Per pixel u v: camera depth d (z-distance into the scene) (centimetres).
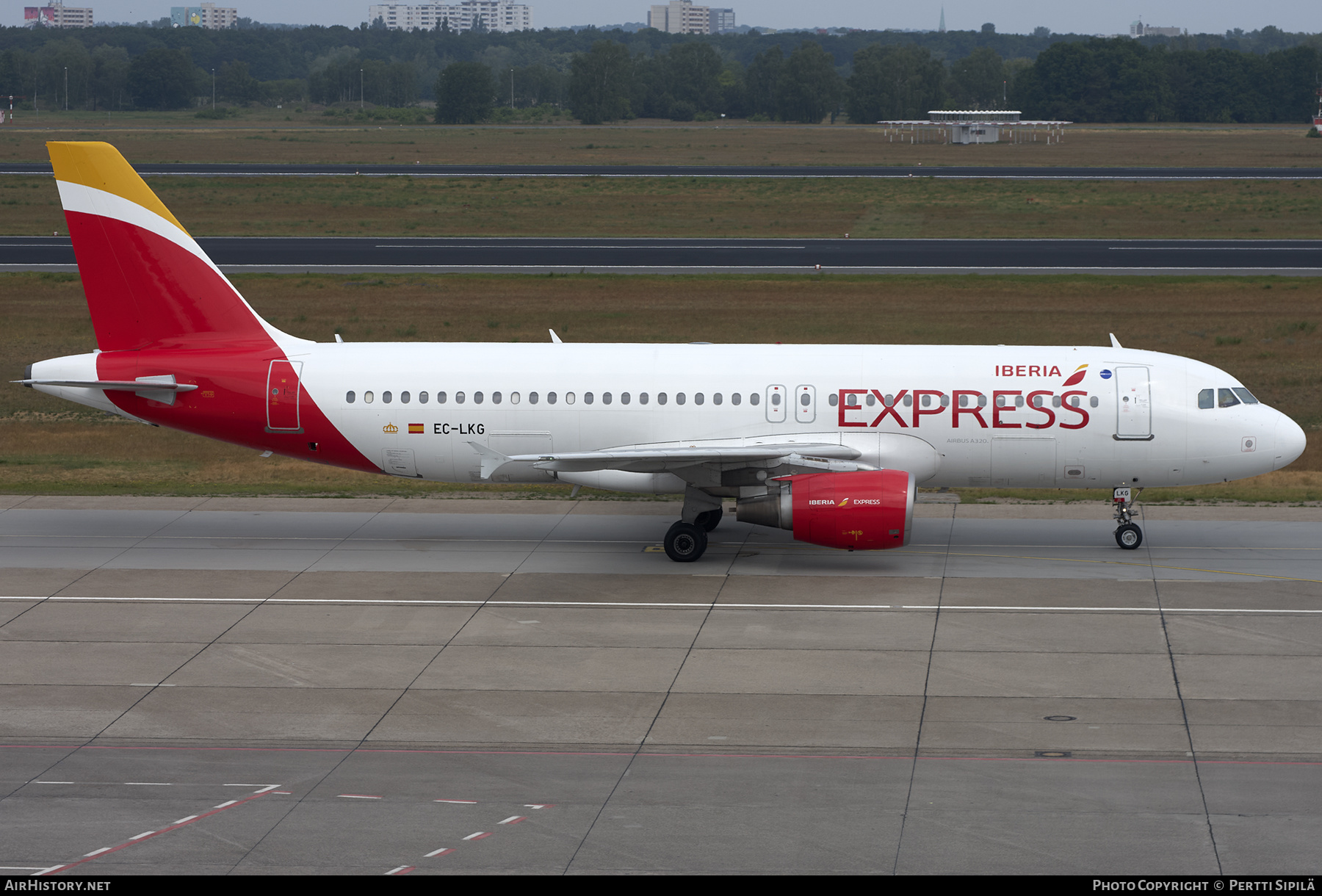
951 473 11944
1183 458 11725
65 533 12750
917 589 10875
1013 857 6269
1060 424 11656
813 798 6950
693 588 10938
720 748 7650
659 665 9081
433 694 8538
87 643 9544
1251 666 8956
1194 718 8044
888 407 11744
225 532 12838
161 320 12150
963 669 8944
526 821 6694
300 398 12031
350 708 8294
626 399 11919
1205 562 11656
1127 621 9975
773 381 11875
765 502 11312
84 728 7950
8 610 10306
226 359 12100
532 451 12044
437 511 13738
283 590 10900
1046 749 7581
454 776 7262
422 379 12062
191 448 17025
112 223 11912
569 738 7806
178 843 6456
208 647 9456
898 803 6888
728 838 6494
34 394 19712
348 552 12131
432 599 10669
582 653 9331
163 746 7681
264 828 6625
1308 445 16838
